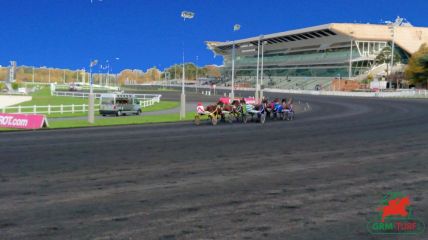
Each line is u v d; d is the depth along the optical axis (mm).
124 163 12289
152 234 6176
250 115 29797
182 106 32719
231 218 7020
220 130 23359
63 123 28047
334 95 88625
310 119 32531
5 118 25250
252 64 157375
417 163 12578
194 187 9273
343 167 11875
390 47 112812
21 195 8477
